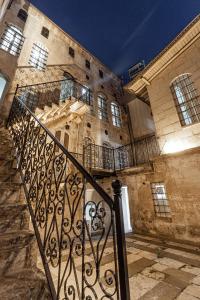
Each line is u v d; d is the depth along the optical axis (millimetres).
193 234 5902
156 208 7531
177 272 3994
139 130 16641
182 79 8023
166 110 8242
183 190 6363
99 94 16297
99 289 3266
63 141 10133
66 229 6223
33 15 13195
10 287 1564
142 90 10352
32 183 2850
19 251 1911
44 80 11406
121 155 14031
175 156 6766
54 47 13727
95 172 8727
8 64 9391
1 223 2174
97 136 13625
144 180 8023
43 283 1711
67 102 8055
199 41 7645
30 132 3670
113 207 1490
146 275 3912
